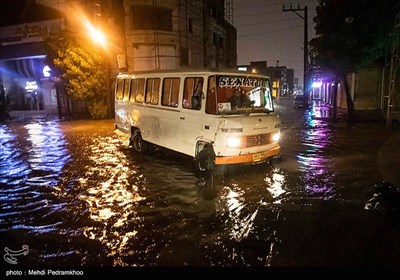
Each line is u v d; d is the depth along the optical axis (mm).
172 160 9703
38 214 5664
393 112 16609
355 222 4684
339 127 15961
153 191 6762
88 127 18734
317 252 3875
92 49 21750
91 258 4113
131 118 11188
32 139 14664
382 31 15250
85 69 21891
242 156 7324
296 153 10273
